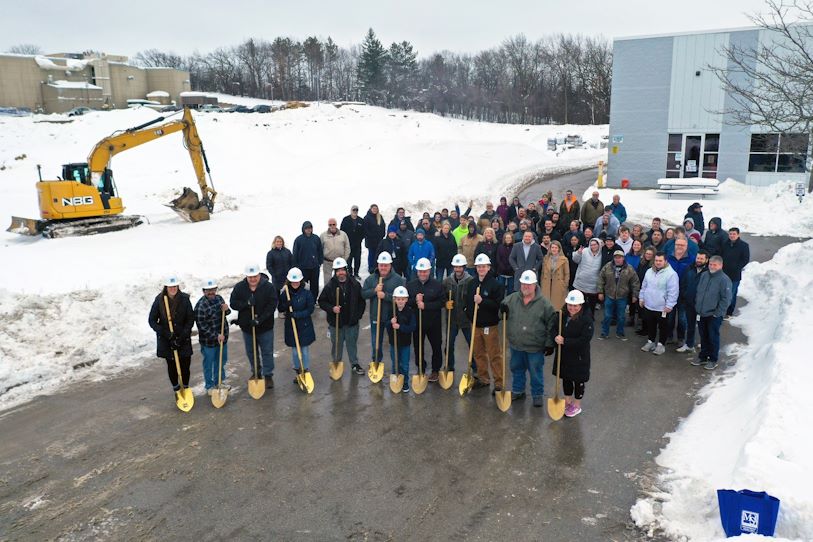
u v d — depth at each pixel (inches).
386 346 429.4
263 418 314.8
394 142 1443.2
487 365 353.1
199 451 280.8
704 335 376.2
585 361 302.2
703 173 1159.6
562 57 3745.1
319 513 232.7
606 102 3280.0
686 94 1146.0
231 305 340.5
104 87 2851.9
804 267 489.7
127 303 454.0
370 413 320.2
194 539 219.0
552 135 2431.1
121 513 234.5
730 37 1090.7
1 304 402.9
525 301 317.1
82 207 767.1
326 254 524.1
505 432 297.1
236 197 1022.4
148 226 804.6
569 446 282.0
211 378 342.3
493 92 3971.5
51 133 1636.3
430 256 506.9
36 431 301.7
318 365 392.5
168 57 4803.2
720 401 319.3
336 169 1273.4
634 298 421.1
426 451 278.8
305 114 2290.8
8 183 1199.6
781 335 353.1
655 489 244.5
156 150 1485.0
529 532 219.8
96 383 361.7
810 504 197.6
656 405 324.5
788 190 997.8
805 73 485.1
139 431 300.8
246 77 4286.4
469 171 1389.0
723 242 470.6
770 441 239.3
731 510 199.0
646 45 1160.2
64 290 470.3
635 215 966.4
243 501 241.1
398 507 235.8
